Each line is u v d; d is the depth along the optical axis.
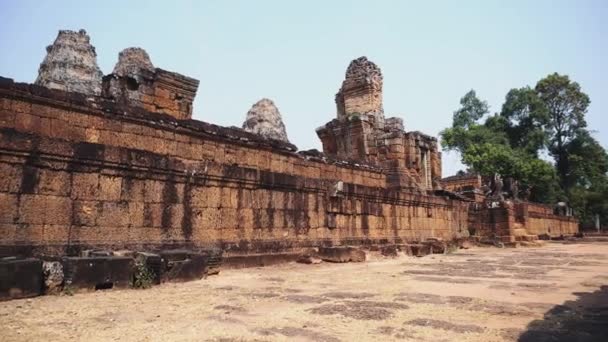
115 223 10.93
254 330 5.83
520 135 62.12
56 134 11.36
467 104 65.31
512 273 13.16
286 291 9.30
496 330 5.96
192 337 5.41
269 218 15.24
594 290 9.71
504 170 49.81
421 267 15.02
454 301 8.19
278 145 17.16
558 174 63.44
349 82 27.78
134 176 11.45
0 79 10.40
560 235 45.38
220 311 7.01
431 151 28.75
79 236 10.23
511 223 30.48
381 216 20.97
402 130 26.38
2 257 8.66
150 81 16.55
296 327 6.04
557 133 64.62
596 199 63.22
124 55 17.16
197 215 12.91
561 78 62.66
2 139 9.08
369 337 5.56
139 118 12.91
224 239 13.64
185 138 14.12
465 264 16.27
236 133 15.56
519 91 62.75
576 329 6.02
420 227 23.98
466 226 30.20
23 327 5.66
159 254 9.98
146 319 6.33
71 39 15.47
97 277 8.62
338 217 18.34
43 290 7.91
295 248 16.03
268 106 20.17
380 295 8.88
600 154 62.91
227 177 13.77
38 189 9.63
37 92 11.02
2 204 9.07
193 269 10.67
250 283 10.53
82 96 11.87
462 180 46.34
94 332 5.52
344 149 26.56
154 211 11.81
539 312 7.20
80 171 10.38
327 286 10.20
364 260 16.98
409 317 6.75
